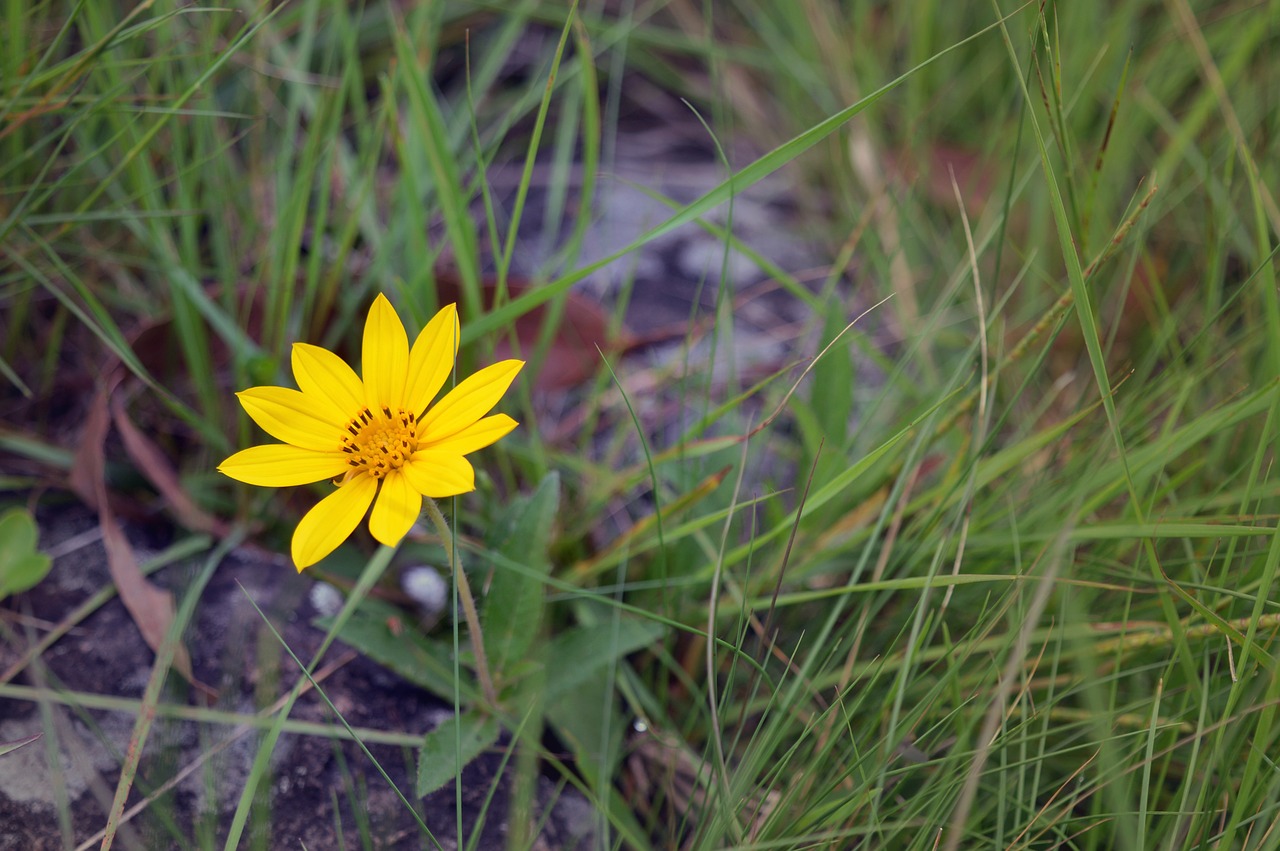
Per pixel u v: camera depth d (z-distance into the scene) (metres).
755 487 0.38
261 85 0.42
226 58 0.35
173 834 0.31
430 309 0.38
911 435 0.36
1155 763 0.32
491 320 0.35
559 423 0.41
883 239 0.45
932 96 0.49
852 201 0.47
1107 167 0.44
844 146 0.47
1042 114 0.43
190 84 0.38
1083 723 0.31
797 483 0.36
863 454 0.38
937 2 0.49
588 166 0.38
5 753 0.31
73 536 0.36
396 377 0.29
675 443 0.40
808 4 0.50
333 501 0.28
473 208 0.48
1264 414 0.36
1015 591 0.31
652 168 0.52
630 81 0.56
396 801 0.32
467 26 0.52
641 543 0.36
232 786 0.32
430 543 0.37
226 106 0.44
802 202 0.50
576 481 0.39
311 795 0.32
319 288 0.40
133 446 0.36
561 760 0.34
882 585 0.31
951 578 0.30
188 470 0.38
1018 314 0.42
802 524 0.36
